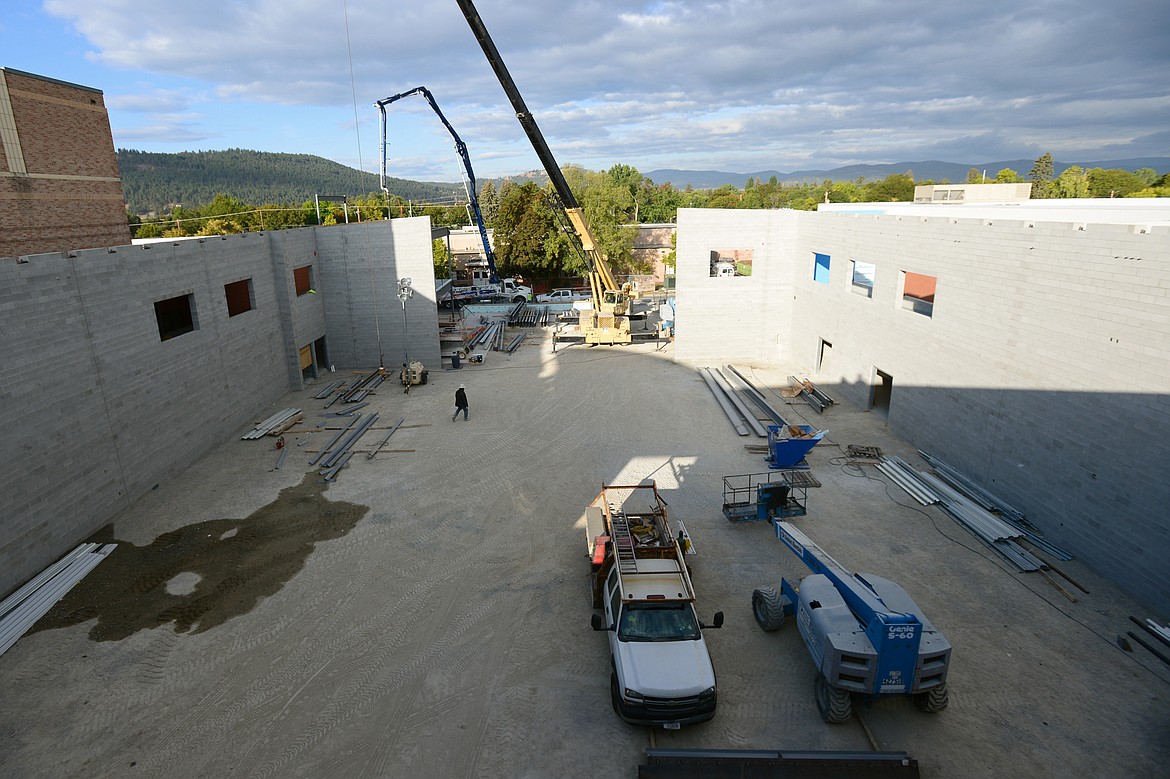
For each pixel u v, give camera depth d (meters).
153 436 18.80
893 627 9.30
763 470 19.75
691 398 26.97
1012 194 38.94
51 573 14.38
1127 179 86.88
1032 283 15.45
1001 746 9.59
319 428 23.88
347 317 31.97
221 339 22.70
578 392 28.09
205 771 9.40
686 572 11.81
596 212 58.81
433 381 30.22
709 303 32.59
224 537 16.14
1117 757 9.36
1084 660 11.34
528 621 12.76
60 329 15.37
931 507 17.06
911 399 21.22
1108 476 13.50
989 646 11.73
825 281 28.81
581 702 10.68
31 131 24.75
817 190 155.75
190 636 12.45
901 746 9.62
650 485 15.71
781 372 30.67
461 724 10.23
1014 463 16.36
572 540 15.85
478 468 20.16
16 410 14.07
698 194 159.50
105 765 9.51
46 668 11.58
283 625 12.75
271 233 26.70
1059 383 14.75
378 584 14.09
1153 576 12.57
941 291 19.28
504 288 55.38
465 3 22.31
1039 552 14.72
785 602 12.16
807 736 9.89
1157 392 12.32
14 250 24.14
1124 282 12.92
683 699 9.69
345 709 10.57
